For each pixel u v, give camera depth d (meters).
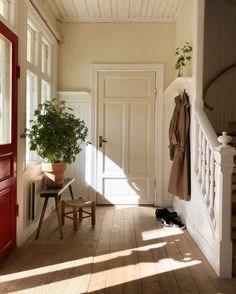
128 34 5.16
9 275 2.70
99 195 5.25
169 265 2.93
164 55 5.14
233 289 2.50
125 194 5.25
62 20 5.13
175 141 4.03
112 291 2.45
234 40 5.08
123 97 5.22
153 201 5.26
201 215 3.34
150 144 5.23
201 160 3.50
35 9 3.79
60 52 5.18
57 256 3.12
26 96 3.65
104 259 3.05
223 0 5.07
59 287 2.50
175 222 4.13
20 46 3.31
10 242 3.15
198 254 3.20
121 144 5.24
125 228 4.03
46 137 3.59
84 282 2.59
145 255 3.16
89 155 5.22
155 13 4.92
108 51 5.17
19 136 3.33
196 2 3.57
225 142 2.81
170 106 5.13
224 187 2.73
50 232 3.85
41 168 4.14
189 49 3.94
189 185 3.90
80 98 5.20
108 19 5.12
